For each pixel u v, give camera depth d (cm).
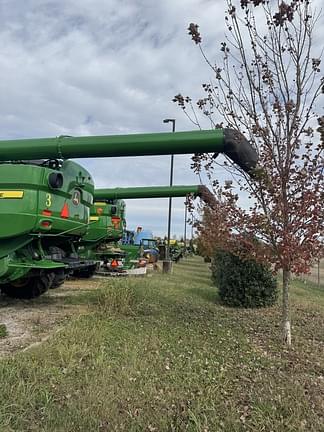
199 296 1045
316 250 555
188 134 693
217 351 540
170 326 665
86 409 346
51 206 759
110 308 753
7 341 551
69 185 829
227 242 616
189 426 335
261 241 596
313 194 548
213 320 746
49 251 853
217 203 644
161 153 733
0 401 349
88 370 434
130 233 2364
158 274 1730
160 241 3406
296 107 571
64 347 495
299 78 580
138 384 406
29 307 805
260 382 438
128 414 348
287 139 568
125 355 489
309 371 488
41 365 439
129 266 1698
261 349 571
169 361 485
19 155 786
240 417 355
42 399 361
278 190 566
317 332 694
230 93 624
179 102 711
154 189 1478
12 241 741
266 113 580
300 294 1348
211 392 399
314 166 554
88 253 1369
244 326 711
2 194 729
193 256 4706
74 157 780
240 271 920
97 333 571
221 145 660
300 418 359
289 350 571
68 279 1314
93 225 1364
